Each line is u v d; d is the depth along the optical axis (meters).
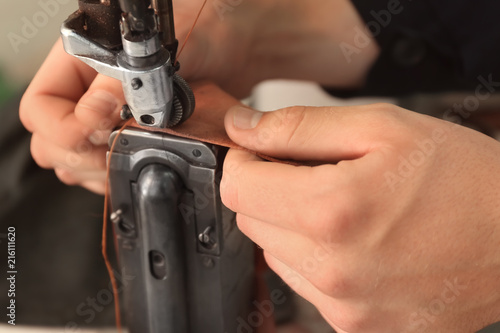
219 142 0.58
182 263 0.63
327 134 0.55
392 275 0.53
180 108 0.56
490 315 0.58
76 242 0.93
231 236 0.64
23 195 0.96
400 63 1.08
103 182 0.83
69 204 0.96
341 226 0.51
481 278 0.55
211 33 0.88
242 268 0.69
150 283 0.64
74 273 0.90
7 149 0.98
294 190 0.52
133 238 0.64
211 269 0.63
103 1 0.51
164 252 0.61
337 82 1.13
